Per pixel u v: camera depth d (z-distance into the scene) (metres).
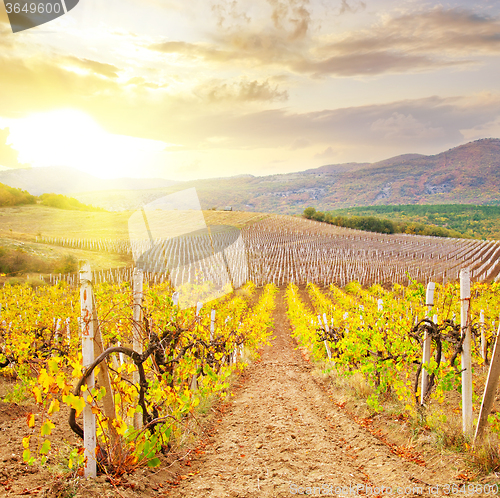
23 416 6.18
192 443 4.78
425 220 174.50
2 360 6.96
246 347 12.05
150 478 3.53
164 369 4.26
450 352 6.35
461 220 169.25
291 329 19.78
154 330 4.00
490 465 3.50
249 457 4.39
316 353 10.78
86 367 3.01
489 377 3.87
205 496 3.31
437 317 5.93
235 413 6.44
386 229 105.69
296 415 6.21
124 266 37.12
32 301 15.97
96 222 70.81
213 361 5.34
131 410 3.51
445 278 35.53
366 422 5.59
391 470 3.85
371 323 6.62
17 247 41.44
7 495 3.07
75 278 34.19
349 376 7.71
